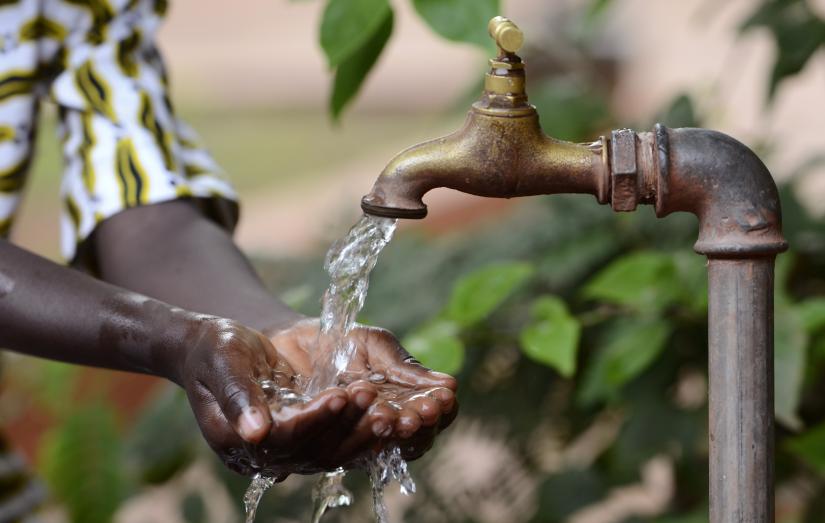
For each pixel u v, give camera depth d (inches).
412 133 570.9
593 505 149.3
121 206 105.6
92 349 86.7
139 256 104.4
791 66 144.3
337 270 86.0
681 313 133.5
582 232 150.5
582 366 150.3
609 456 154.4
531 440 155.5
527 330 120.0
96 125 109.3
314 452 78.7
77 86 110.3
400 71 684.7
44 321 87.5
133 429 167.0
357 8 104.9
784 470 147.9
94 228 106.5
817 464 125.6
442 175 82.7
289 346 92.5
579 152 82.4
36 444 195.8
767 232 81.4
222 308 98.3
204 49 781.9
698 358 145.6
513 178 82.4
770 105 147.1
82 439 161.8
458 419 154.1
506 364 153.3
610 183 82.1
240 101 682.2
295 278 159.0
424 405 79.6
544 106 159.2
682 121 148.9
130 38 113.0
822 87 274.2
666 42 334.6
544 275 147.6
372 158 513.0
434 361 116.1
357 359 87.0
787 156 237.8
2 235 110.7
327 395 75.3
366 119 617.3
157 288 102.4
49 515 176.6
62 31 111.4
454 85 652.7
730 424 82.8
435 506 154.8
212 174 112.0
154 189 105.7
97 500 161.2
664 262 127.5
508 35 80.7
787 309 122.0
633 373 130.3
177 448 153.2
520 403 153.3
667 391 145.2
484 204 270.7
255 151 555.2
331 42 105.1
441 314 127.7
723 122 169.9
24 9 108.7
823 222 143.7
